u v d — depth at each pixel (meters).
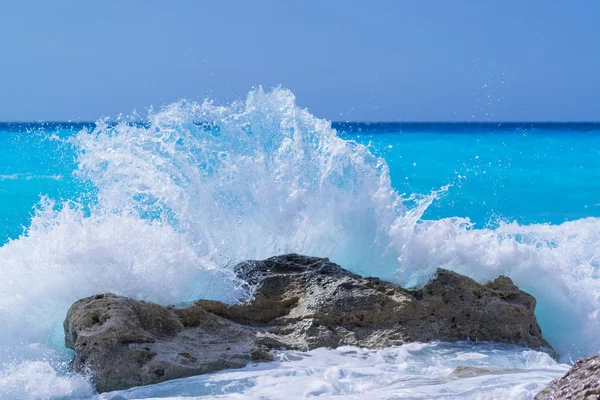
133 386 8.23
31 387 7.99
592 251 15.23
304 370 8.39
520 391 6.80
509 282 10.73
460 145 41.00
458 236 11.57
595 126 70.31
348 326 9.77
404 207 11.62
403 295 10.08
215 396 7.52
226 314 9.95
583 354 10.73
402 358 9.08
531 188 28.33
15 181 23.83
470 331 9.98
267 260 10.80
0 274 9.91
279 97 11.87
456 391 7.22
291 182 11.54
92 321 8.84
